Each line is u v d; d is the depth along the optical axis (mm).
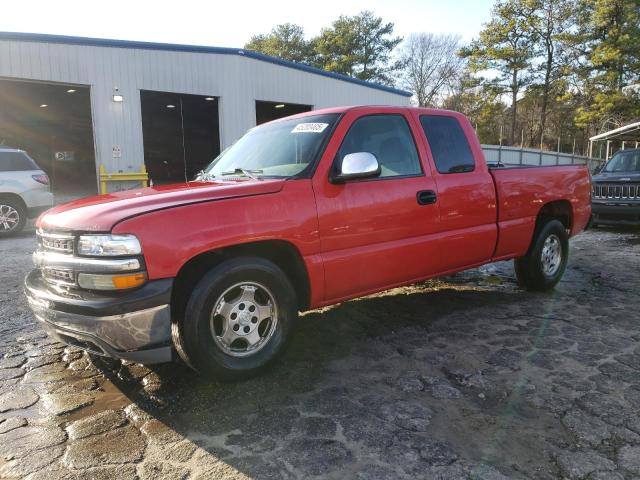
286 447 2510
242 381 3240
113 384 3256
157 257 2768
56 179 25578
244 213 3061
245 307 3172
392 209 3750
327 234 3416
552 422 2699
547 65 44500
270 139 4031
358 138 3732
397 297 5199
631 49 36938
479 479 2232
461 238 4246
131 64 16281
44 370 3477
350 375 3330
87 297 2797
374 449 2479
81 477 2287
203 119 26750
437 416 2785
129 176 16344
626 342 3838
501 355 3617
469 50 46125
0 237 9961
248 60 18781
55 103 23703
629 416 2744
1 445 2557
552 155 27812
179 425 2740
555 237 5312
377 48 52094
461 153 4410
